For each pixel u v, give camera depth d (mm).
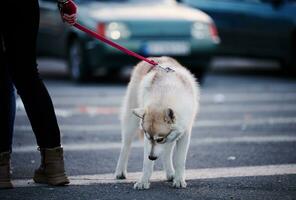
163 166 5832
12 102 5027
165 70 5145
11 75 4914
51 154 5070
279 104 9797
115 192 4953
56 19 12617
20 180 5285
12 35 4793
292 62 12938
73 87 11586
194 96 5117
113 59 11219
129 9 11688
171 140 4863
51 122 5020
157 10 11766
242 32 13617
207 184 5211
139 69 5480
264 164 5938
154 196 4844
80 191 4965
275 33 13039
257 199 4793
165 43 11359
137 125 5375
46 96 4977
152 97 4902
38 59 17109
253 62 16609
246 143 6879
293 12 12883
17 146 6648
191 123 5051
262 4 13398
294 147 6707
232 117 8578
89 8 11789
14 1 4738
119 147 6637
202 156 6238
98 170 5684
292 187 5141
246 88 11672
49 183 5105
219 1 14055
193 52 11570
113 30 11195
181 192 4973
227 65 15938
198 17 11781
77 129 7648
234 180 5348
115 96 10430
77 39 11844
